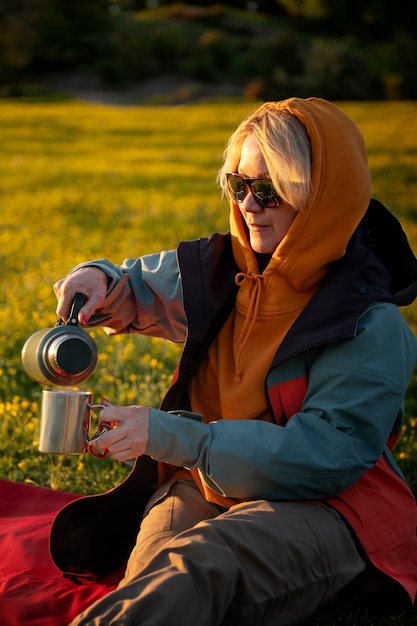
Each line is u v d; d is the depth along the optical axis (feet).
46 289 27.89
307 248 9.22
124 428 8.70
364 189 9.28
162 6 293.84
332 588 8.86
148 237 42.14
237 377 9.60
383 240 9.89
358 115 118.73
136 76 202.49
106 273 10.27
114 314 10.56
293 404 9.29
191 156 87.35
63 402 8.94
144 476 10.32
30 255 36.94
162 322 10.64
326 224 9.14
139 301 10.52
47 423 9.00
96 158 86.53
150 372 19.94
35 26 211.82
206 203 54.19
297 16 268.00
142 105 173.68
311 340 9.02
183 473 10.31
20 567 10.79
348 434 8.87
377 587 9.43
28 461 14.78
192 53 209.46
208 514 9.74
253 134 9.31
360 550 9.11
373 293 9.22
